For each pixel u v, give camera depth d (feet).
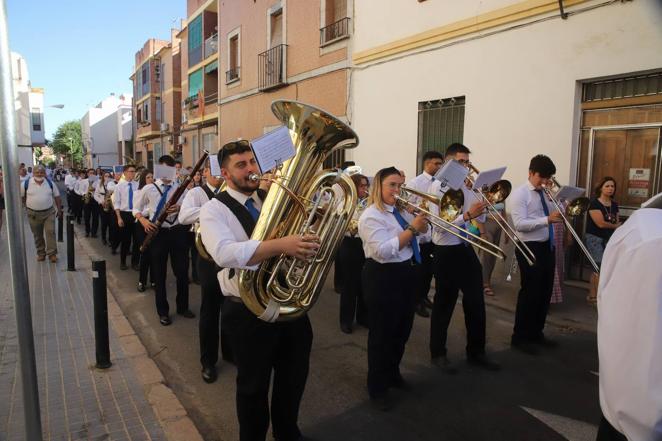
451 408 11.58
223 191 8.63
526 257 14.05
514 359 14.52
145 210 21.61
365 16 31.91
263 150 7.28
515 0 22.47
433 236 13.82
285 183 7.70
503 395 12.23
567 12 20.44
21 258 7.27
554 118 21.33
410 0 28.30
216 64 64.95
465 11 24.99
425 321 18.12
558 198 15.28
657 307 3.96
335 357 14.66
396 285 11.33
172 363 14.38
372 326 11.57
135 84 123.03
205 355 13.20
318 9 36.58
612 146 20.20
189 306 20.15
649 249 4.04
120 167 86.53
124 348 14.96
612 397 4.26
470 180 15.07
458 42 25.44
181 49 80.64
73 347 14.99
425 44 27.35
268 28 44.45
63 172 147.84
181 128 80.84
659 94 18.62
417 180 18.12
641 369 4.01
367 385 12.26
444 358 13.74
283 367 9.04
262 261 7.61
